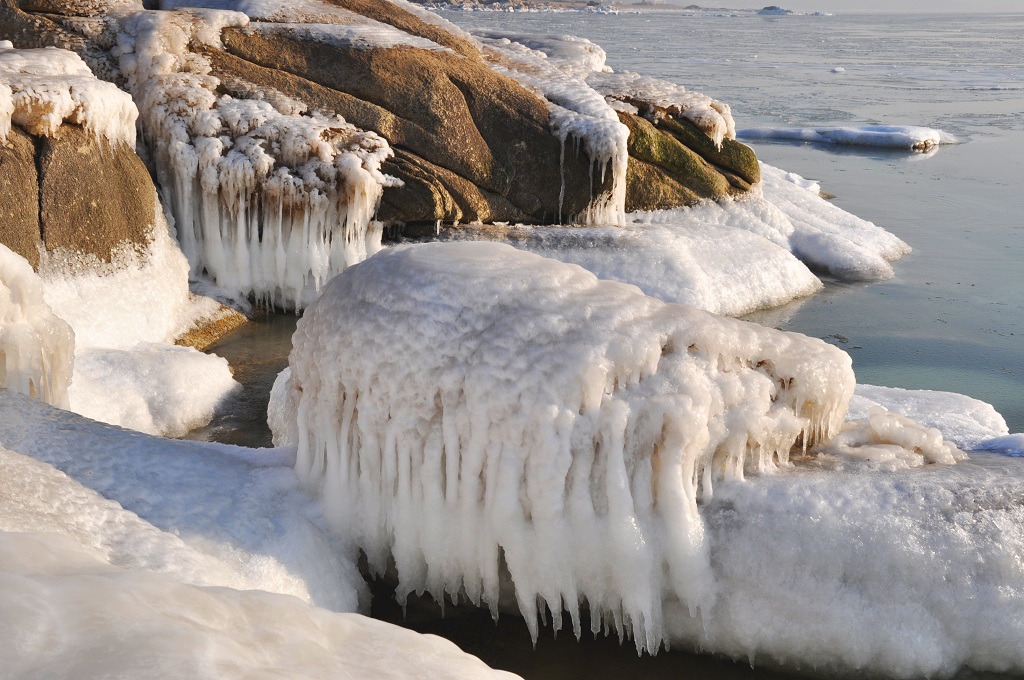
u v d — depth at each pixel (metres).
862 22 148.75
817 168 16.59
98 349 6.11
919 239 11.80
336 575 3.29
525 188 9.44
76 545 1.71
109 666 1.23
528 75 10.23
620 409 3.04
